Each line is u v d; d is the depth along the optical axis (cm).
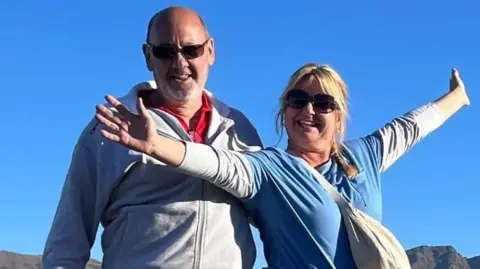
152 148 200
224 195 225
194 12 232
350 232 221
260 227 230
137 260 219
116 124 198
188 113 233
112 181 224
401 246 223
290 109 233
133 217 222
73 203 225
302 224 220
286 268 221
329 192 224
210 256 219
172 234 219
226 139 235
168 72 226
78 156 228
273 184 223
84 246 225
